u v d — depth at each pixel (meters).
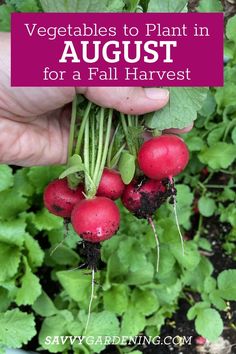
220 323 0.40
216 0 0.37
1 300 0.41
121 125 0.28
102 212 0.25
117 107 0.26
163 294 0.41
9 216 0.40
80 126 0.27
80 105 0.28
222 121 0.43
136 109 0.26
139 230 0.40
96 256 0.28
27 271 0.39
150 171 0.26
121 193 0.28
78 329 0.39
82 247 0.29
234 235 0.43
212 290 0.41
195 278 0.42
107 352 0.42
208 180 0.45
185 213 0.41
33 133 0.32
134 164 0.26
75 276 0.38
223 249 0.44
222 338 0.42
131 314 0.40
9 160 0.33
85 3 0.25
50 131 0.33
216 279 0.43
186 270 0.41
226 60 0.42
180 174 0.44
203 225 0.45
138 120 0.28
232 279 0.41
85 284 0.39
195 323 0.41
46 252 0.42
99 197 0.26
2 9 0.38
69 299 0.41
